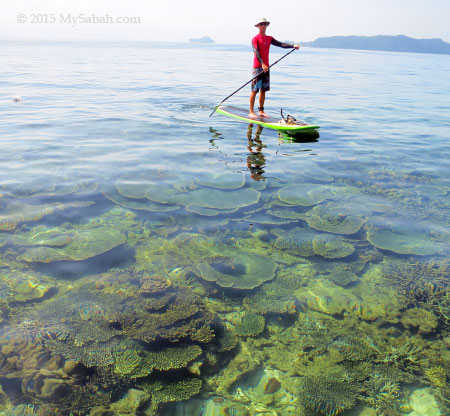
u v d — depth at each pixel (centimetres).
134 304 309
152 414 228
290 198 509
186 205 475
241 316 313
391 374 266
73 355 258
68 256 364
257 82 929
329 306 329
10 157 605
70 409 226
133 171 572
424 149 767
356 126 963
